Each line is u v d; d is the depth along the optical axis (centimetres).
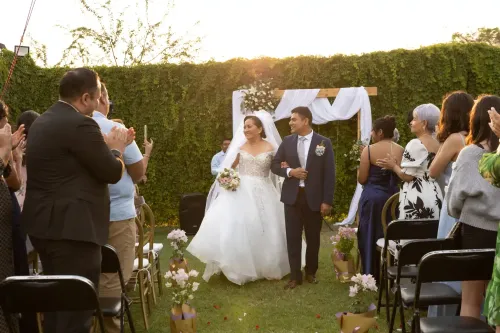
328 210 497
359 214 487
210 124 907
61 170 259
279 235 537
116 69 915
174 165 921
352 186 891
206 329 394
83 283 220
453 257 241
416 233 369
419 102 871
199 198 857
